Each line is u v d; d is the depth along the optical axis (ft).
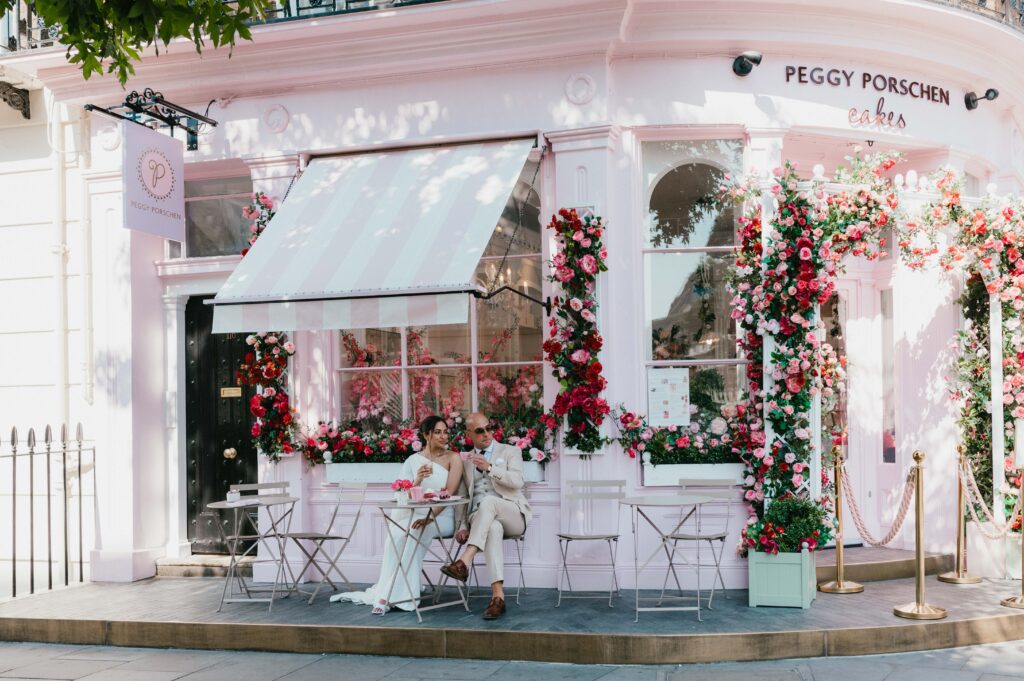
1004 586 24.27
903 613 20.93
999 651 19.98
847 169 26.25
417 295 21.95
